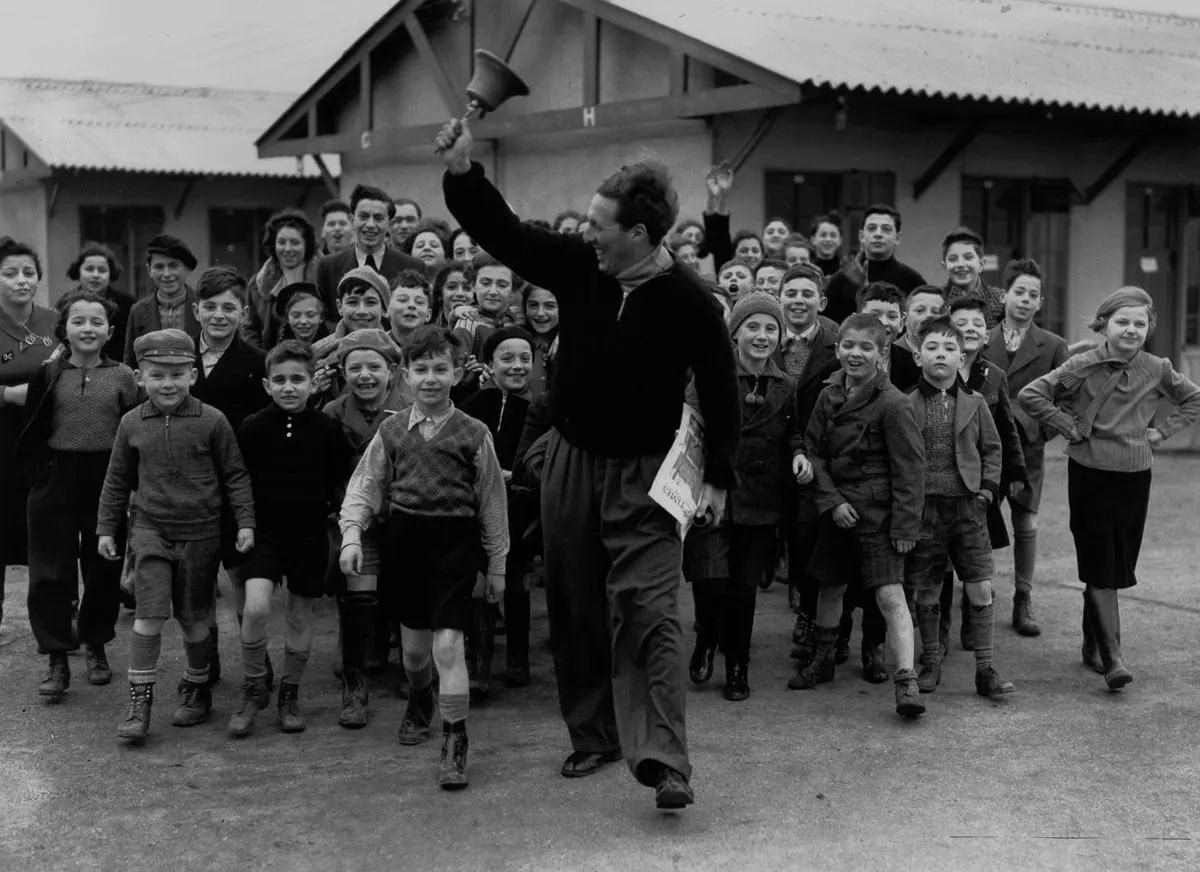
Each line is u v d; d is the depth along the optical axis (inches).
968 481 239.0
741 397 240.4
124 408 247.3
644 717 184.7
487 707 239.1
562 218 389.4
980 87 514.0
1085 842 176.9
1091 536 244.5
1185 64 657.0
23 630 290.0
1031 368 299.4
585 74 573.0
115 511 225.3
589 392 189.6
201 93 1013.2
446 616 200.4
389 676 257.8
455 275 306.8
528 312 279.7
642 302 186.9
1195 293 674.8
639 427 188.2
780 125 550.0
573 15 609.9
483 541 207.3
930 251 591.8
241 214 946.1
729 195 541.3
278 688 247.0
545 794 194.7
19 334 269.4
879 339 235.1
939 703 239.1
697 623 250.4
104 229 908.6
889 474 233.1
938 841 177.0
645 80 572.1
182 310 302.0
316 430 224.5
